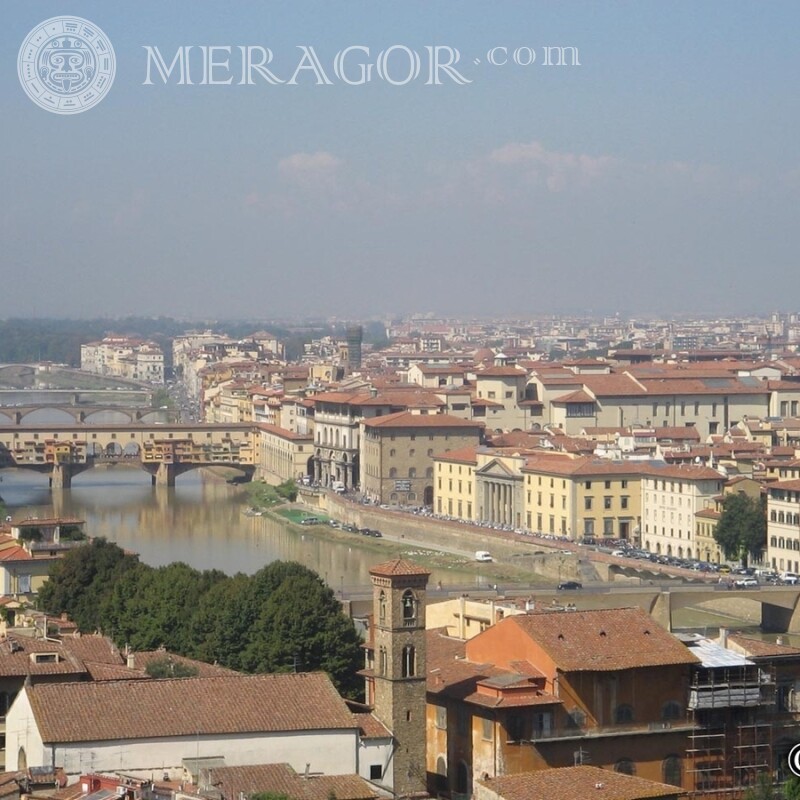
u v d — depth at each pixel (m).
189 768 192.00
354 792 188.12
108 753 194.50
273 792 182.62
